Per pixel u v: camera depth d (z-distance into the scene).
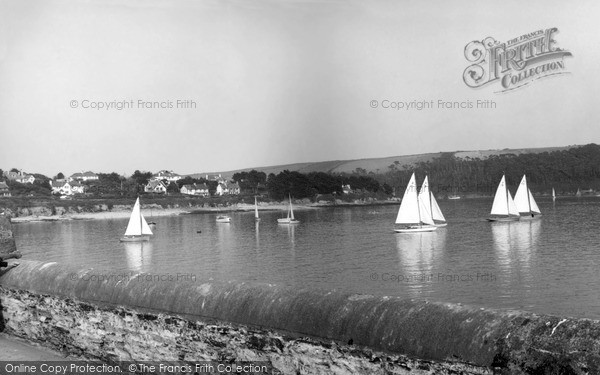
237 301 6.64
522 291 41.28
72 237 100.12
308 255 66.25
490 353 4.73
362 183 176.25
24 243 90.25
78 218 151.50
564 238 76.00
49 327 8.95
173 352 7.24
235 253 71.38
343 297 5.90
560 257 58.31
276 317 6.23
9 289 9.66
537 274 48.38
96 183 179.12
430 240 78.56
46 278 9.07
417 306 5.38
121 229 117.31
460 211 133.88
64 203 159.12
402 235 86.31
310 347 5.91
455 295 40.50
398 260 60.09
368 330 5.50
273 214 156.50
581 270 49.62
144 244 86.00
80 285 8.45
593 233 81.06
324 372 5.84
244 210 172.50
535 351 4.51
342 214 143.62
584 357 4.27
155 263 64.81
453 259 59.75
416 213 89.31
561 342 4.41
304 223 119.62
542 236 79.19
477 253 63.94
